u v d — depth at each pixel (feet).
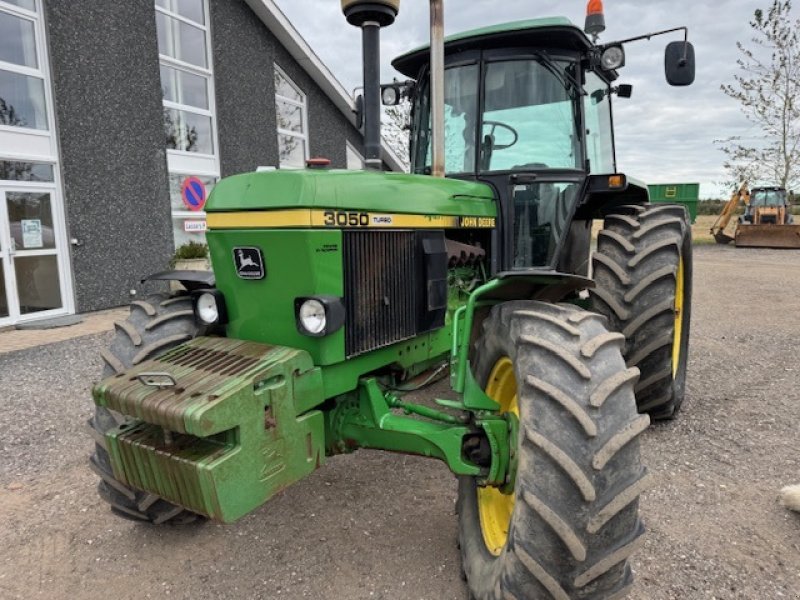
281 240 7.42
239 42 41.09
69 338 24.14
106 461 8.50
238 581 8.24
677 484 10.53
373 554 8.77
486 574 7.10
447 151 12.84
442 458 7.78
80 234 29.66
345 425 8.46
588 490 5.91
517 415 7.61
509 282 8.19
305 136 50.21
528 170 11.96
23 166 27.32
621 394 6.39
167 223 34.22
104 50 30.25
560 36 11.80
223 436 6.72
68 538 9.48
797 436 12.51
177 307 9.18
